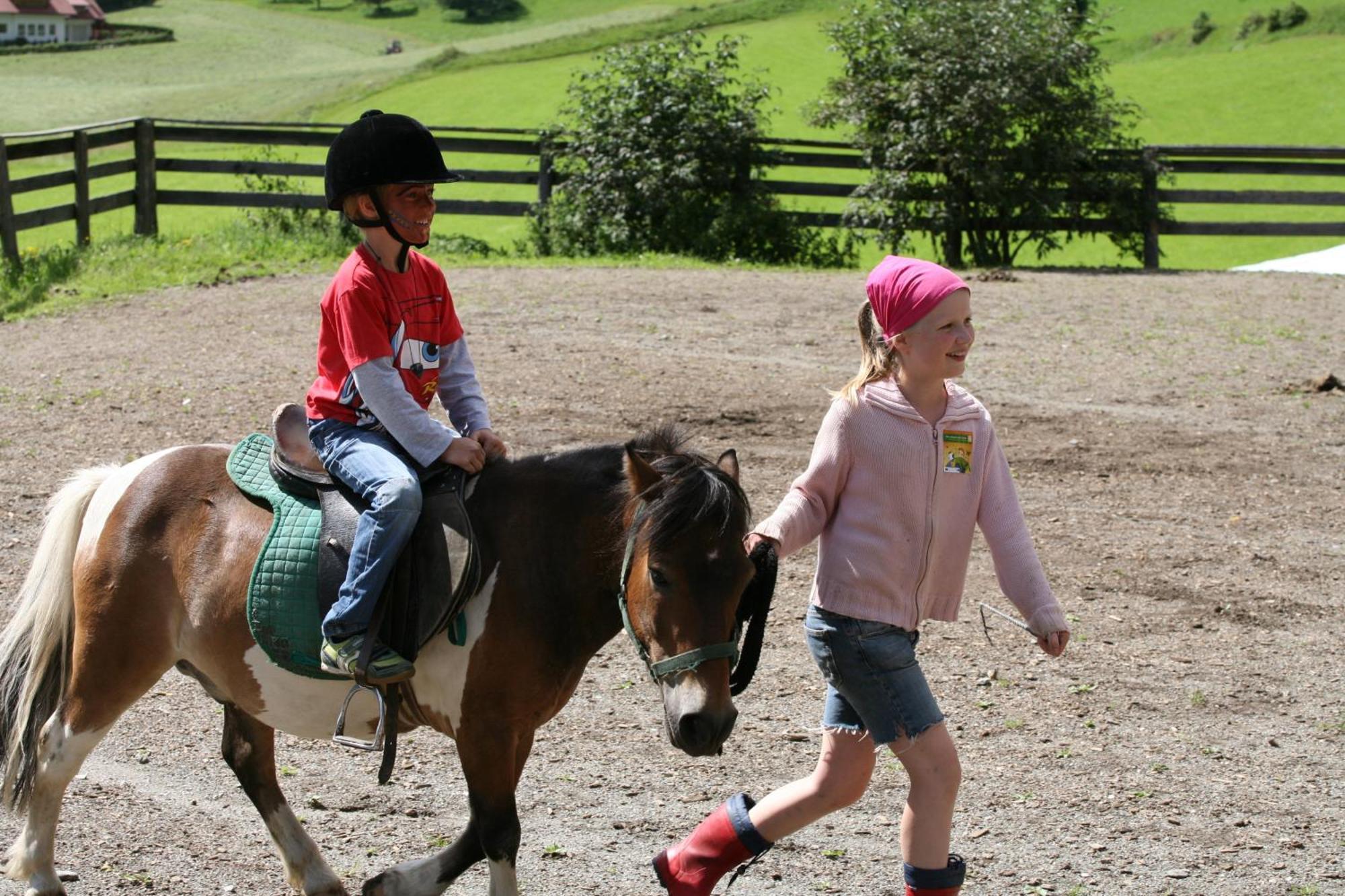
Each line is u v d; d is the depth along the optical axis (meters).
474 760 3.38
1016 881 4.08
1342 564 7.18
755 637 3.32
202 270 14.55
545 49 67.75
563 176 18.31
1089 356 11.68
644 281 14.66
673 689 3.03
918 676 3.33
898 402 3.36
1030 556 3.45
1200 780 4.81
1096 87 18.84
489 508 3.48
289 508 3.62
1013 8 18.19
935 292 3.28
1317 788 4.76
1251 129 43.72
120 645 3.74
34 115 58.47
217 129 17.20
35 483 7.75
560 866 4.14
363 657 3.29
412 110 54.62
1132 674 5.79
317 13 99.44
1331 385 10.60
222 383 9.89
